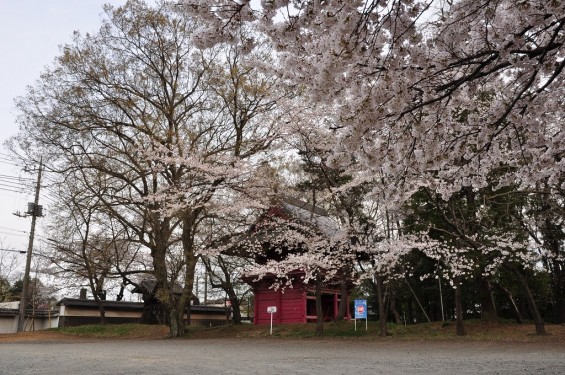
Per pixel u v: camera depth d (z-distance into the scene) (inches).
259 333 717.9
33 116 727.7
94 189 760.3
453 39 187.0
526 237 618.2
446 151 219.0
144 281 1154.0
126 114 745.0
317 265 640.4
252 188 690.8
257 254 786.8
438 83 206.7
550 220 625.9
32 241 973.2
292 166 733.9
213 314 1455.5
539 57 182.9
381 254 620.1
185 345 535.8
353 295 1016.9
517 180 268.5
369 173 234.5
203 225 837.8
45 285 1262.3
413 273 827.4
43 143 738.8
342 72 175.5
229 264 987.3
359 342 548.1
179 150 701.9
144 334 784.3
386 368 263.9
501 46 175.2
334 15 159.0
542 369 253.8
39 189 943.7
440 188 257.8
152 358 351.3
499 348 438.0
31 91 724.7
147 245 769.6
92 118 735.7
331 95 188.1
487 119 218.4
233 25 166.2
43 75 722.8
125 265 1010.7
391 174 220.5
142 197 710.5
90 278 890.1
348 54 164.6
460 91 212.2
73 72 723.4
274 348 467.2
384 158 211.3
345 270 721.0
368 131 189.8
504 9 183.9
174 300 751.7
